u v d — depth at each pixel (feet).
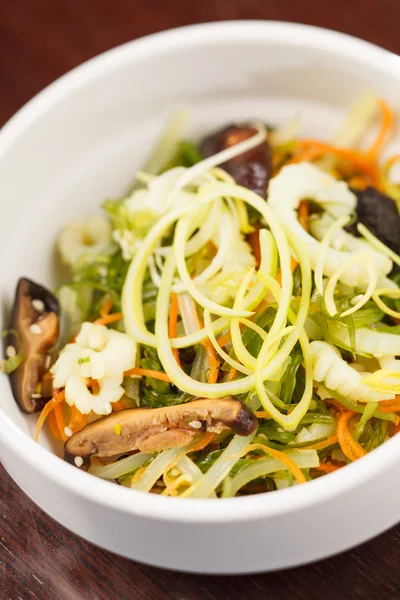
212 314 0.96
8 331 0.98
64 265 1.07
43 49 1.23
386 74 1.02
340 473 0.81
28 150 1.02
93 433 0.91
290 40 1.04
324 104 1.08
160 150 1.10
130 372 0.95
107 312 1.01
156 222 1.00
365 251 0.96
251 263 0.98
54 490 0.85
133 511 0.81
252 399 0.91
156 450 0.90
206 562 0.85
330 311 0.92
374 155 1.08
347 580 0.88
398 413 0.94
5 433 0.86
